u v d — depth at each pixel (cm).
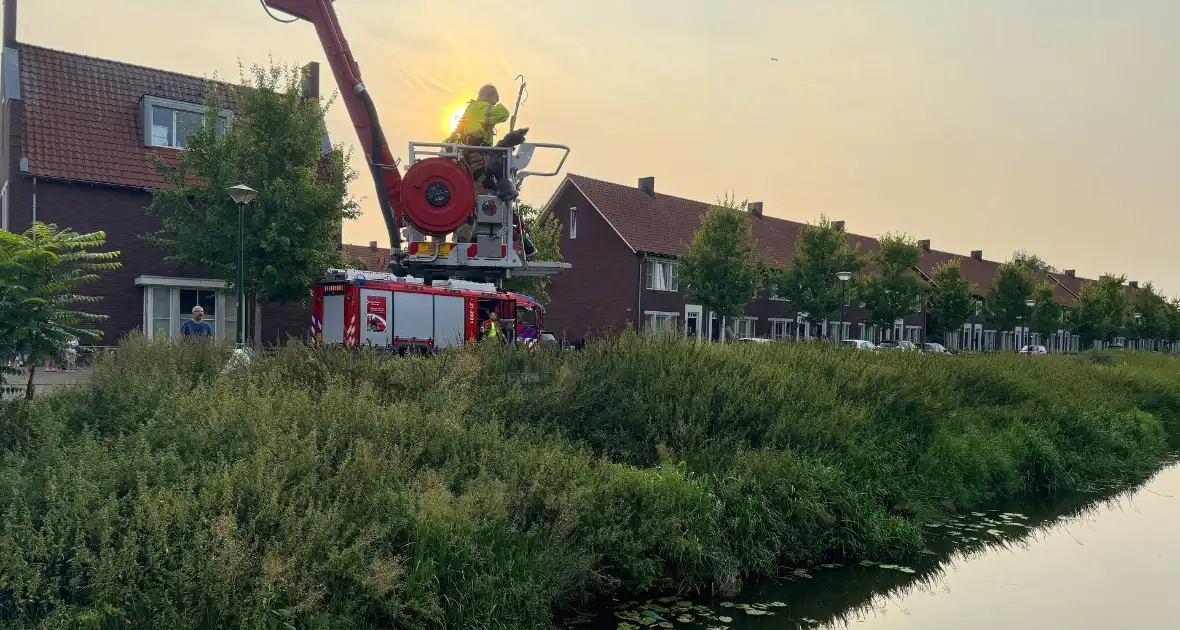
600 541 592
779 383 962
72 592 393
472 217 930
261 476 473
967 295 5119
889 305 4228
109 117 2023
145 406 639
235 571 404
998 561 786
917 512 872
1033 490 1121
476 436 653
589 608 590
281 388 692
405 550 489
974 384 1349
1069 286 8556
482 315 1806
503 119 931
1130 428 1491
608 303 3853
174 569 408
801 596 663
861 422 940
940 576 736
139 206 1961
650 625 572
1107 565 782
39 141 1875
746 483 736
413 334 1692
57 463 493
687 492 684
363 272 1667
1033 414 1281
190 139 1689
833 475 800
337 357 825
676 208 4384
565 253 4031
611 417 813
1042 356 2166
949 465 1003
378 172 1048
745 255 3319
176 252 1741
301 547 432
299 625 414
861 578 717
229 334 2073
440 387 763
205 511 440
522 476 604
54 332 668
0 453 543
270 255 1667
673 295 3938
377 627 448
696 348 1052
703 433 810
